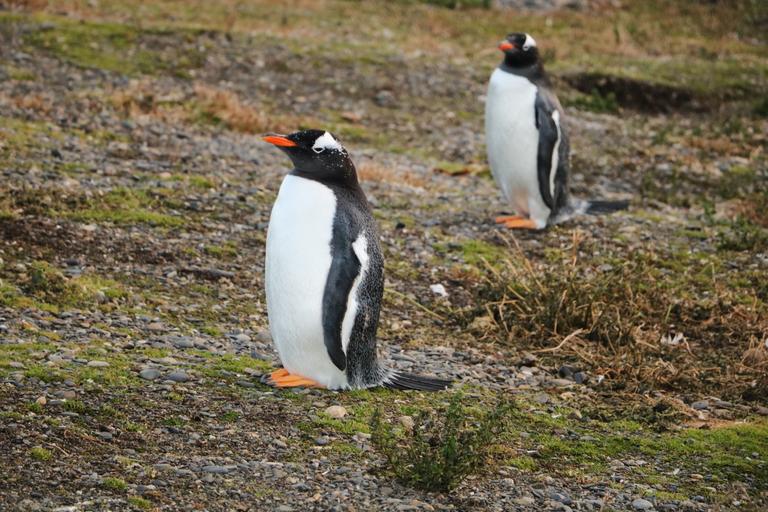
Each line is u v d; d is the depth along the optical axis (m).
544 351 12.12
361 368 9.77
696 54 30.97
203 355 10.18
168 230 14.01
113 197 14.66
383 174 18.67
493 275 14.23
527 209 16.80
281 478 7.73
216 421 8.59
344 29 29.08
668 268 15.35
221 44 24.95
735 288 14.69
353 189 9.56
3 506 6.68
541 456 9.10
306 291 9.13
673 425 10.36
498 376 11.18
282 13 29.94
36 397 8.35
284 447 8.29
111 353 9.77
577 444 9.50
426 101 24.03
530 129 15.87
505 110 15.91
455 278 14.20
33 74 21.14
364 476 7.98
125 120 19.05
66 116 18.72
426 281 14.05
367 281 9.41
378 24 30.44
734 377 11.82
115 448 7.81
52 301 11.02
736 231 16.67
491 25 32.12
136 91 21.02
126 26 24.91
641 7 37.28
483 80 25.78
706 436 10.03
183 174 16.52
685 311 13.70
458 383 10.65
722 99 26.61
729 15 36.16
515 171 16.23
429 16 32.25
